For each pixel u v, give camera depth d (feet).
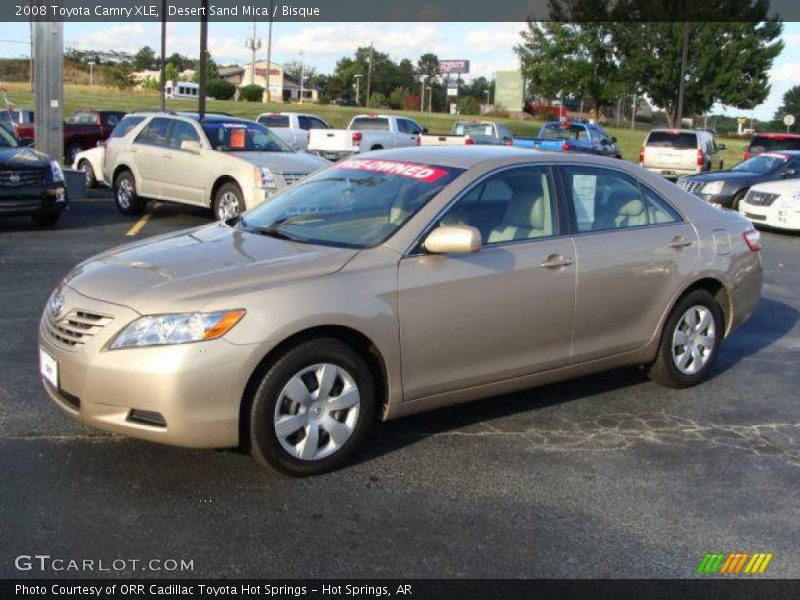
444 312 14.58
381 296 13.88
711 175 56.13
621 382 19.65
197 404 12.50
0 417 15.87
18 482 13.24
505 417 17.07
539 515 12.89
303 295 13.17
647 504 13.41
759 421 17.44
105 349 12.69
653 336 18.07
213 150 41.24
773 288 32.22
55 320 13.62
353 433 14.07
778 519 13.06
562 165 16.96
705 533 12.52
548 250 16.02
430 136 70.33
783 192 47.65
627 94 150.51
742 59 139.85
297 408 13.46
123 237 38.14
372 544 11.83
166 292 12.89
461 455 15.06
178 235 16.39
